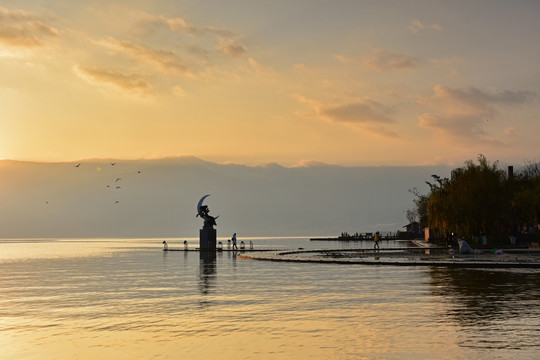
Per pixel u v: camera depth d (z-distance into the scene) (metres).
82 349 14.78
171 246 152.88
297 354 13.82
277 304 22.77
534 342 14.82
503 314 19.38
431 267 43.41
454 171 86.38
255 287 29.73
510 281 31.19
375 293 26.02
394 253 70.75
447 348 14.18
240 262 55.25
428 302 22.69
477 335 15.78
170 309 21.83
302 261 52.25
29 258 74.88
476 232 82.19
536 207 80.88
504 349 14.00
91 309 22.16
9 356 14.09
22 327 18.11
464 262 44.41
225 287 30.03
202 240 90.81
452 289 27.23
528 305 21.55
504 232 88.62
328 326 17.52
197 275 39.12
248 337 16.02
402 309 20.84
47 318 19.92
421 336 15.73
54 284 33.81
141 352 14.32
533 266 41.41
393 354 13.63
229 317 19.58
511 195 86.38
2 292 29.03
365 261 48.19
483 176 81.69
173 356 13.84
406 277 34.47
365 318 18.91
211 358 13.58
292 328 17.28
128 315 20.39
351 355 13.61
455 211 81.44
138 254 87.62
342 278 34.34
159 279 36.44
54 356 14.04
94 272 44.72
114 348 14.84
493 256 58.69
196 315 20.14
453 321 18.05
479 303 22.20
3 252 103.62
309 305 22.31
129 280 36.19
